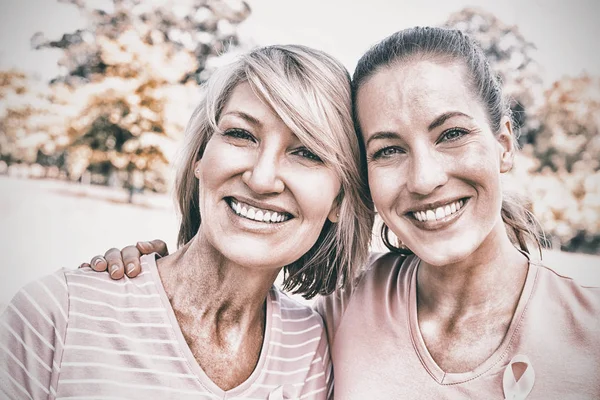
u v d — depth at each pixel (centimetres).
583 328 129
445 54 131
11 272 314
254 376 135
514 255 141
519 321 133
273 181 128
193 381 128
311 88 132
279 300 151
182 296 136
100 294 130
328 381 152
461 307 140
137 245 149
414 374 138
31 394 120
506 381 129
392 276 155
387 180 134
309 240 137
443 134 129
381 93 132
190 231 157
